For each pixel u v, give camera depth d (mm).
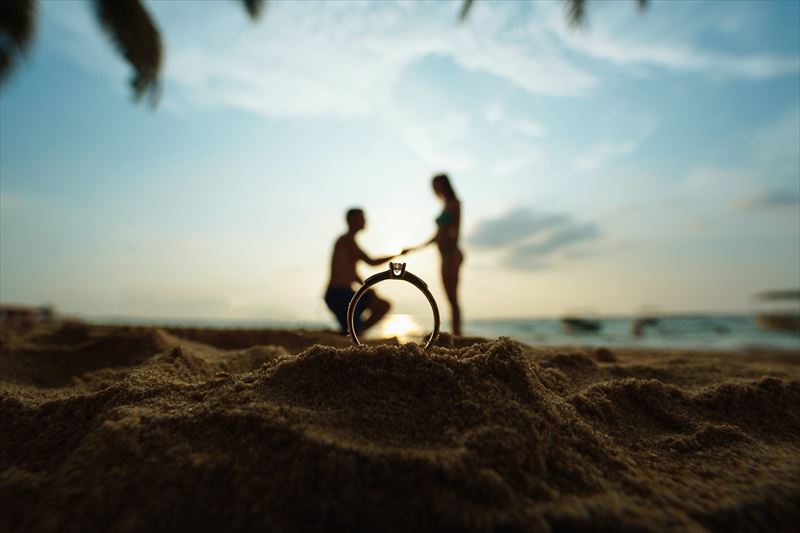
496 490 1654
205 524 1538
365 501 1578
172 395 2400
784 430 2828
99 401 2418
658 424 2793
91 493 1716
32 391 3242
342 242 5934
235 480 1665
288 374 2348
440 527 1516
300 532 1500
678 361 5242
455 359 2371
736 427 2691
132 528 1539
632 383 3080
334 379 2268
